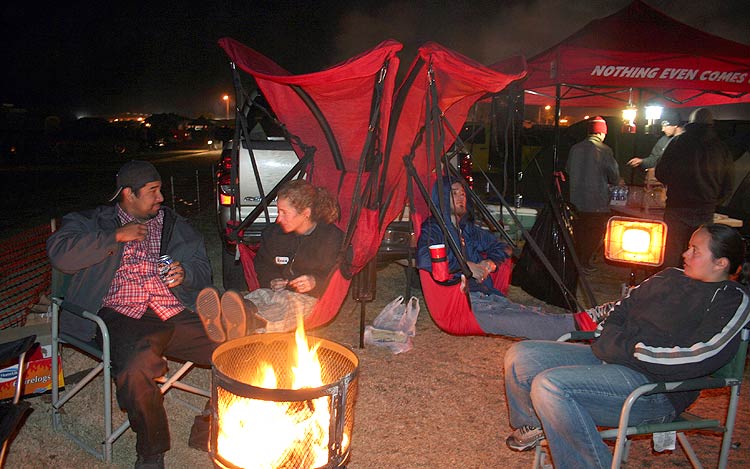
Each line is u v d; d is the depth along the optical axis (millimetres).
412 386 3926
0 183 16016
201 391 3158
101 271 2977
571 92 8094
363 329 4473
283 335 2670
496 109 4719
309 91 3801
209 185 16047
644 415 2557
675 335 2502
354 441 3275
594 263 7430
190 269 3221
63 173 19500
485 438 3342
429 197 3732
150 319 3068
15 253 6629
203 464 3066
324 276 3844
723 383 2500
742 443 3352
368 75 3381
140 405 2707
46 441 3186
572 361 2871
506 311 3811
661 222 3643
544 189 4828
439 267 3619
